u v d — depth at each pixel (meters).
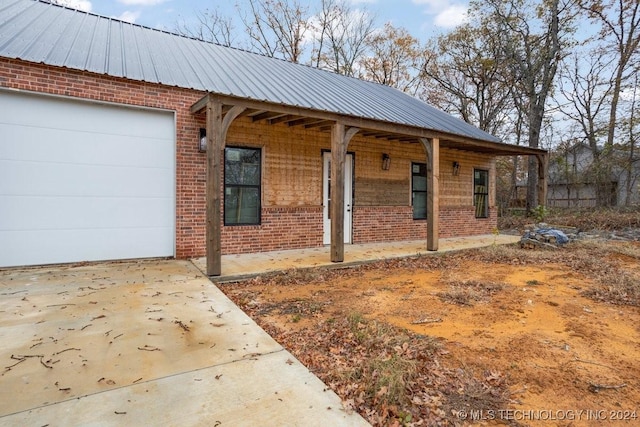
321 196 8.29
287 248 7.79
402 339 3.25
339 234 6.52
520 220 15.70
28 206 5.39
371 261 6.89
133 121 6.09
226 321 3.52
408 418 2.13
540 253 7.91
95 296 4.14
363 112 7.75
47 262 5.56
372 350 3.05
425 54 23.05
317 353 2.99
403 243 9.24
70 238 5.71
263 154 7.42
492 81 21.22
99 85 5.66
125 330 3.21
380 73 24.02
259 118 6.95
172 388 2.31
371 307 4.28
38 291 4.27
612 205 17.14
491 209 12.43
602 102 18.44
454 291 4.90
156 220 6.35
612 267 6.60
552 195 20.97
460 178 11.36
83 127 5.71
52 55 5.53
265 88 7.34
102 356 2.72
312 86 8.83
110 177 5.95
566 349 3.17
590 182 18.42
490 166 12.31
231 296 4.65
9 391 2.22
